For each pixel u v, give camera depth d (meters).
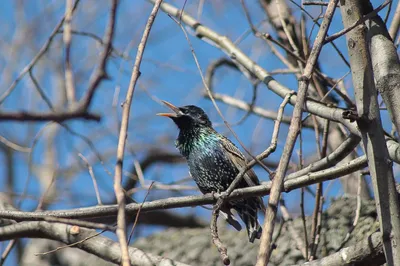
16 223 10.77
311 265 8.96
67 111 6.54
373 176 7.18
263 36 11.16
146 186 12.43
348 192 14.34
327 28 6.80
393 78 7.55
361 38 7.60
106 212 8.88
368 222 12.82
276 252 13.03
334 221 13.10
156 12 7.20
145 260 10.24
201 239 14.62
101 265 15.07
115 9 7.93
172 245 14.76
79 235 10.63
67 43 7.72
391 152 8.13
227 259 7.34
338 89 11.64
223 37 12.77
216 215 8.05
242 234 14.38
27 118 6.39
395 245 6.93
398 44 9.95
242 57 12.12
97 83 6.94
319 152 11.06
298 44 12.70
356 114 7.27
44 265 17.02
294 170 12.81
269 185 9.03
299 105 6.31
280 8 12.62
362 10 7.79
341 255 8.73
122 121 6.36
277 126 7.64
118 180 5.95
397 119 7.39
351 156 12.06
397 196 7.11
